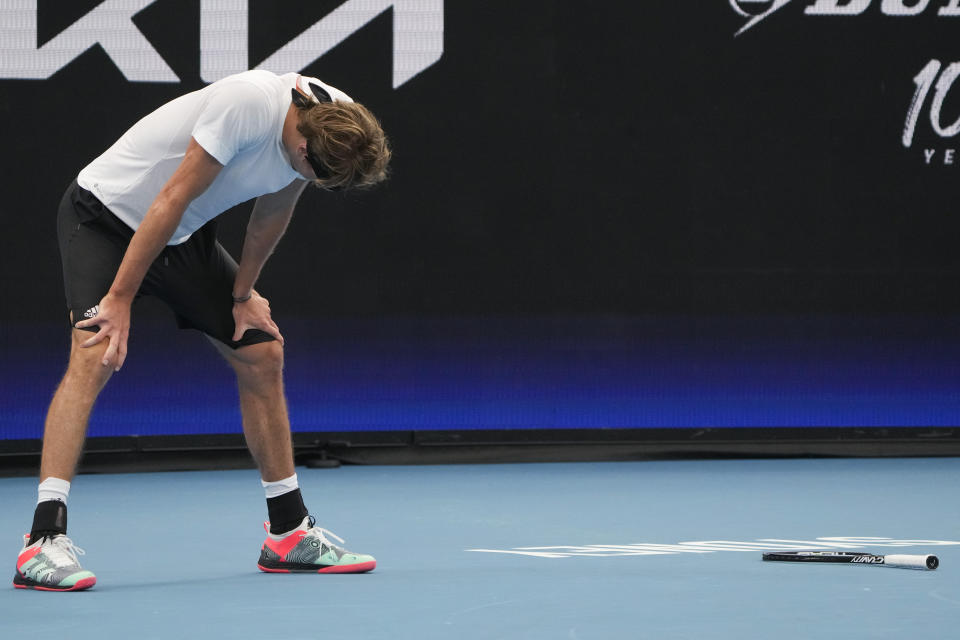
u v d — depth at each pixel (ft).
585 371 51.47
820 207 52.26
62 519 21.98
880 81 52.42
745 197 51.93
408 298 50.49
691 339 51.93
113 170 22.65
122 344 21.75
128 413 48.47
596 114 51.08
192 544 29.27
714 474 46.96
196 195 21.59
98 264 22.68
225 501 39.04
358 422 50.29
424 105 50.24
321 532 24.26
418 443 50.60
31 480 46.24
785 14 51.88
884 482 44.16
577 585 21.88
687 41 51.39
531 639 16.92
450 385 50.83
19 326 47.67
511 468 49.26
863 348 52.75
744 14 51.62
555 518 34.40
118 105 48.37
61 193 47.96
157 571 24.49
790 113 52.01
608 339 51.55
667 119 51.44
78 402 22.18
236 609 19.43
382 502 38.50
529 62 50.67
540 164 50.90
